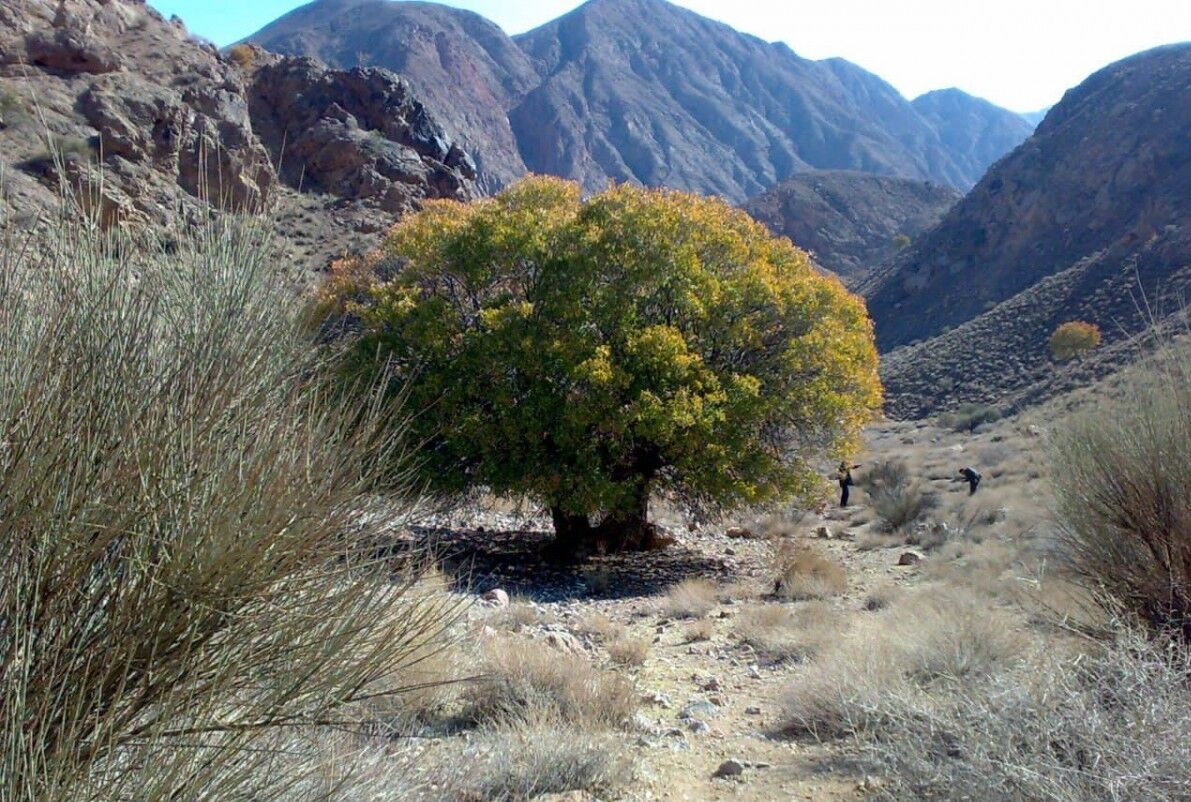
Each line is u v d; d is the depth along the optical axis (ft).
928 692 19.67
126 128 87.97
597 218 52.44
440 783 15.11
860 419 55.42
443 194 133.80
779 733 21.18
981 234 260.42
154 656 7.96
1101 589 19.15
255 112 131.03
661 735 21.08
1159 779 11.87
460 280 54.95
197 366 9.14
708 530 68.18
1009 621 24.76
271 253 11.47
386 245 56.80
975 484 69.46
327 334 12.30
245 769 8.58
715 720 22.43
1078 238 231.91
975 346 194.29
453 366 48.67
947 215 283.18
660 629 34.06
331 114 132.57
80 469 7.93
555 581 48.34
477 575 47.93
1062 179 248.93
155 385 8.82
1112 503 18.94
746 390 49.11
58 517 7.72
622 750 19.10
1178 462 17.99
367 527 10.08
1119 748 12.59
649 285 51.60
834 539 62.64
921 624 25.82
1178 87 242.37
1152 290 169.99
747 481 49.83
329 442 9.75
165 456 8.30
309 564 9.12
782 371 52.37
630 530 58.29
